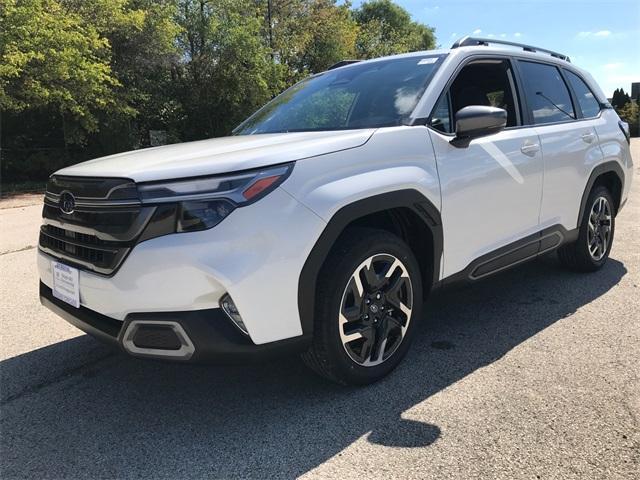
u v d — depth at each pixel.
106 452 2.36
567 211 4.06
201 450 2.34
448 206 2.99
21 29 13.44
